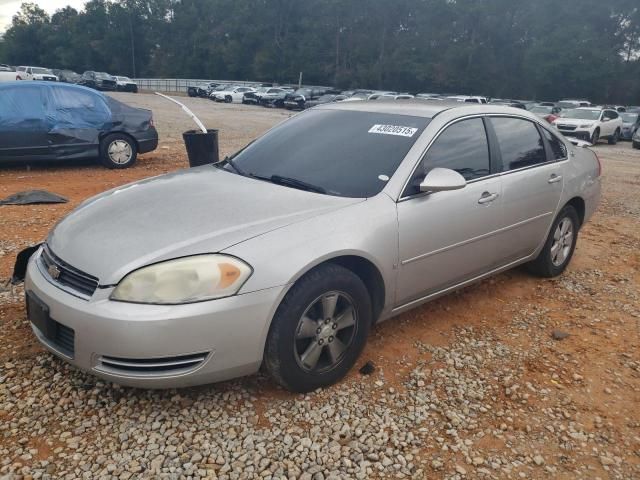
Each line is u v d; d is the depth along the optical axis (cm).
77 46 9550
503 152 420
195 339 260
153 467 252
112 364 263
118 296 261
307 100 3706
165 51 8819
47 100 927
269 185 350
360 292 313
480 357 362
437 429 289
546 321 422
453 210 364
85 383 307
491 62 5894
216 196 329
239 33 7681
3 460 251
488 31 5944
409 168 346
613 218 784
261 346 278
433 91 6178
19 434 268
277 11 7469
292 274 279
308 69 6988
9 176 891
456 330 398
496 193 399
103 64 9519
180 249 270
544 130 475
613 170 1355
